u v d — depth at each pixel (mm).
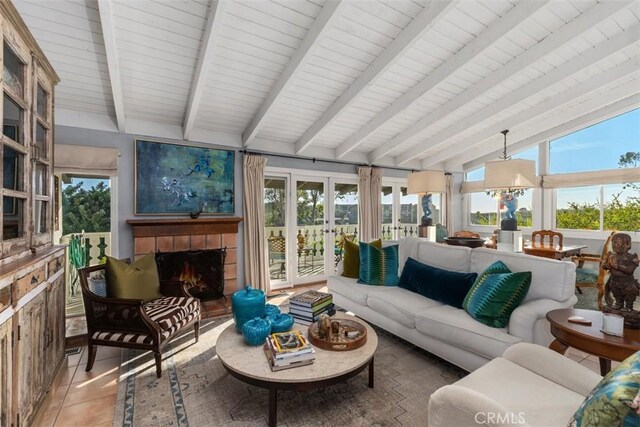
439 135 4969
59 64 2715
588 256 4141
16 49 1628
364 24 2637
